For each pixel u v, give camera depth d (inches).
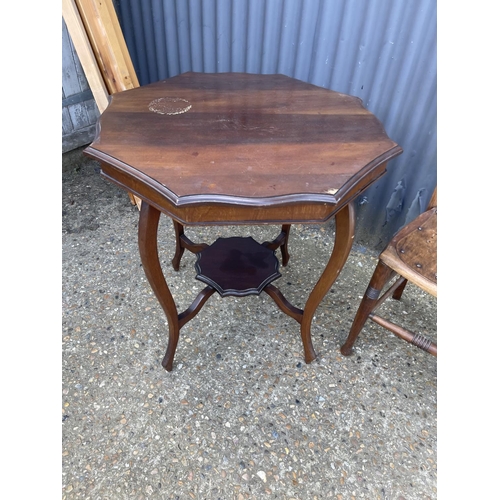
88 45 66.1
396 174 70.2
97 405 52.8
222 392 54.7
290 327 63.8
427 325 65.0
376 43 61.6
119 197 90.4
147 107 46.6
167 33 82.9
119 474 46.4
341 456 48.8
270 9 67.7
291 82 54.9
